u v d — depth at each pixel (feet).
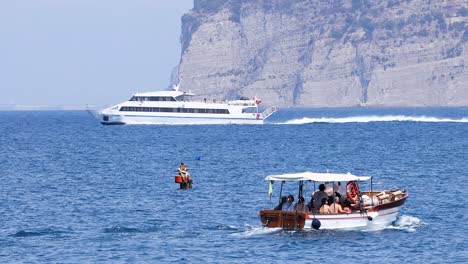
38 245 440.86
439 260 400.88
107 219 519.19
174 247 434.30
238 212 542.16
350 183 472.03
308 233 457.68
